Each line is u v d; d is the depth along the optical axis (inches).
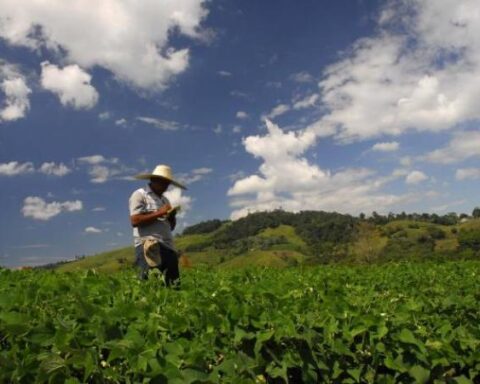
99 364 74.4
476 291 157.1
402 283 180.4
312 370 88.7
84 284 108.0
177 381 73.5
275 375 82.9
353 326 94.0
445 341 99.0
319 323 93.7
